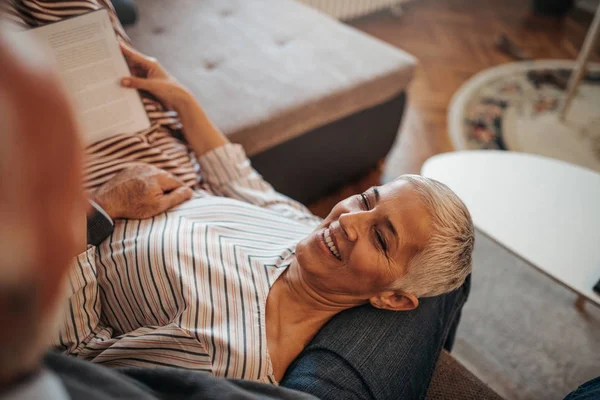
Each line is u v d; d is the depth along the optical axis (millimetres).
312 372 675
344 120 1622
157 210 838
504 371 1326
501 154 1463
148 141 985
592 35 2074
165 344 682
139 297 755
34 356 247
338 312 809
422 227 712
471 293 1514
